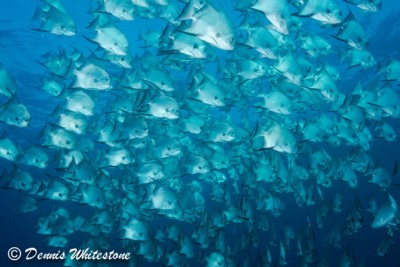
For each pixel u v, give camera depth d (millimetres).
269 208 5051
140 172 4434
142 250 4551
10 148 4336
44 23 3658
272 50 3230
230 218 4703
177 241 4609
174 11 3764
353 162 4648
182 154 4777
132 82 4219
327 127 4641
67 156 4598
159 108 3920
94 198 4484
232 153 4898
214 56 3961
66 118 4402
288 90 4242
